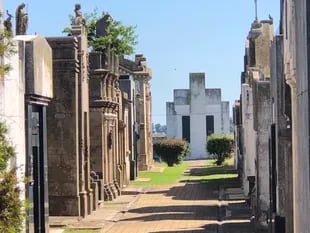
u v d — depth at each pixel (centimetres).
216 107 8638
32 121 1468
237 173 4612
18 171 1225
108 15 4556
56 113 2692
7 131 1030
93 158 3266
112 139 3525
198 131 8644
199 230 2255
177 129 8669
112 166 3525
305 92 961
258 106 1934
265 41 2611
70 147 2688
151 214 2775
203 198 3369
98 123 3247
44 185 1526
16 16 2180
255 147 2119
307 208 979
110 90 3403
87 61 2883
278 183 1538
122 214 2811
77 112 2711
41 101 1498
